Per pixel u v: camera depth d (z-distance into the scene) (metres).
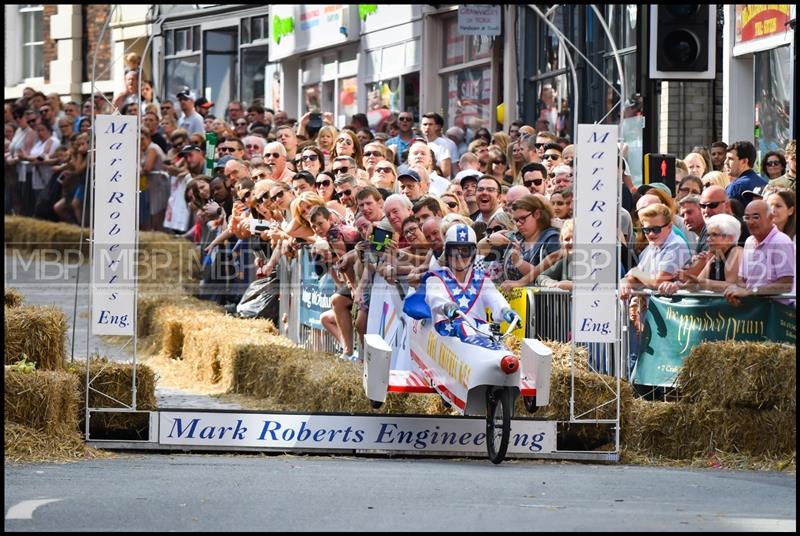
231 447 20.19
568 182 25.20
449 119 45.66
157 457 19.73
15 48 70.88
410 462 19.69
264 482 16.70
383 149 27.53
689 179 24.16
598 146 19.95
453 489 16.34
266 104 59.12
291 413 20.20
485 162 29.19
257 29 59.25
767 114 31.31
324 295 25.67
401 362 21.72
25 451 19.00
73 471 17.75
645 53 25.17
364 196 23.80
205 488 16.14
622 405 20.53
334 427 20.19
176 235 37.62
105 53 66.12
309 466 18.70
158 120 42.50
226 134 36.19
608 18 37.22
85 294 39.62
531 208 22.94
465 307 19.88
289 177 30.95
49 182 49.34
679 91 33.06
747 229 23.16
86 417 20.22
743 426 19.81
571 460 20.19
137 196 20.08
